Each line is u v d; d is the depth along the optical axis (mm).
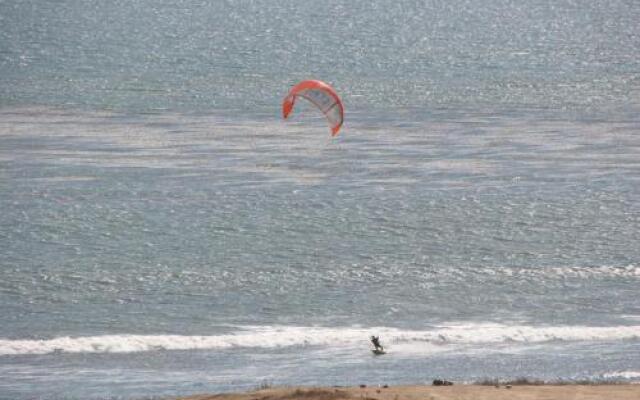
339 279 183750
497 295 175500
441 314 165625
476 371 133500
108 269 187000
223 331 156375
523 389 99562
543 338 151625
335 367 136500
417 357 141625
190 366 138375
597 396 97500
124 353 144875
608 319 163000
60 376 133250
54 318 161250
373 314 165000
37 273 183750
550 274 187125
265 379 130000
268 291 176375
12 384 129500
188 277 183250
